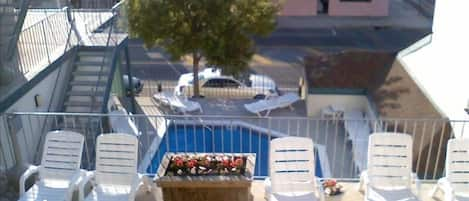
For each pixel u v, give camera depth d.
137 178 6.90
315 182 6.78
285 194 6.64
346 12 32.59
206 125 12.38
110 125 12.81
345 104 16.91
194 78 18.52
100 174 7.04
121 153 7.05
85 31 15.09
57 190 6.91
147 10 17.11
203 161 6.86
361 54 18.34
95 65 13.73
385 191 6.75
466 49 10.61
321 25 30.81
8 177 7.82
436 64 13.05
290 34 28.72
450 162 6.84
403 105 14.01
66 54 13.31
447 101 11.85
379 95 15.37
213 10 17.36
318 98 16.92
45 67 12.01
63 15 15.02
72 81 13.43
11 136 8.15
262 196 7.10
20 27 10.72
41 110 11.93
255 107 16.89
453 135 10.13
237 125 14.12
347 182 7.53
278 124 15.44
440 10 12.95
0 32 10.47
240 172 6.67
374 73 17.34
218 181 6.48
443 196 7.05
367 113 16.17
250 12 17.67
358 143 13.59
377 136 6.97
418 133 12.02
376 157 6.97
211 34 17.34
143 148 12.07
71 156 7.18
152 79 21.56
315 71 17.81
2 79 10.62
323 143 14.11
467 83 10.45
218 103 17.97
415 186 7.06
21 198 6.72
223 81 19.14
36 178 7.65
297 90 20.11
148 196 7.04
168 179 6.52
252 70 22.61
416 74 15.01
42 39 13.36
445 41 12.34
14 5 10.58
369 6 32.53
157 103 18.02
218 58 17.95
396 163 6.93
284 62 23.84
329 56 18.81
